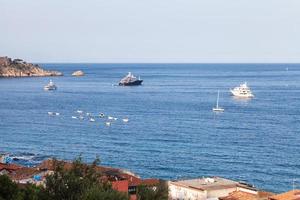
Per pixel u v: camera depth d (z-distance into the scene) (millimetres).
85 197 50812
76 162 59219
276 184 142250
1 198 55469
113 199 51625
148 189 58062
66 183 54906
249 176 150750
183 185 105812
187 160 170250
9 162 153500
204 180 110688
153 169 157000
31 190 56875
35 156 170750
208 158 173750
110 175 104625
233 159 172875
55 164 64750
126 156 175500
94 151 183750
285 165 165125
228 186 105812
